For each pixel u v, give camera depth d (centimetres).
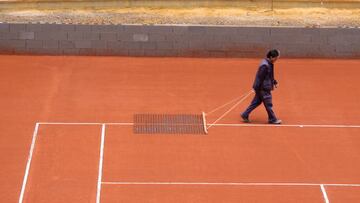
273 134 2364
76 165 2125
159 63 3036
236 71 2966
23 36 3078
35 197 1956
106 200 1948
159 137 2322
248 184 2053
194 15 3403
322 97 2706
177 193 1994
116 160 2161
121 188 2009
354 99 2697
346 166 2175
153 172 2102
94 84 2769
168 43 3100
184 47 3109
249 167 2148
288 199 1981
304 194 2011
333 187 2052
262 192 2012
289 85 2817
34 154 2183
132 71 2930
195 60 3091
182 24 3189
